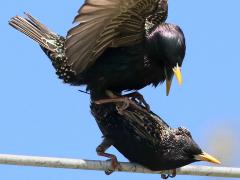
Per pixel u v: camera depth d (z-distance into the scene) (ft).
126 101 43.04
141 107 43.32
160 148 42.24
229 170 38.37
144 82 44.34
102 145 42.96
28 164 36.32
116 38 42.06
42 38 45.78
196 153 42.06
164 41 43.16
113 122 43.09
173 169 42.75
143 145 42.32
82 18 39.27
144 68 43.47
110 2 38.99
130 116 42.88
